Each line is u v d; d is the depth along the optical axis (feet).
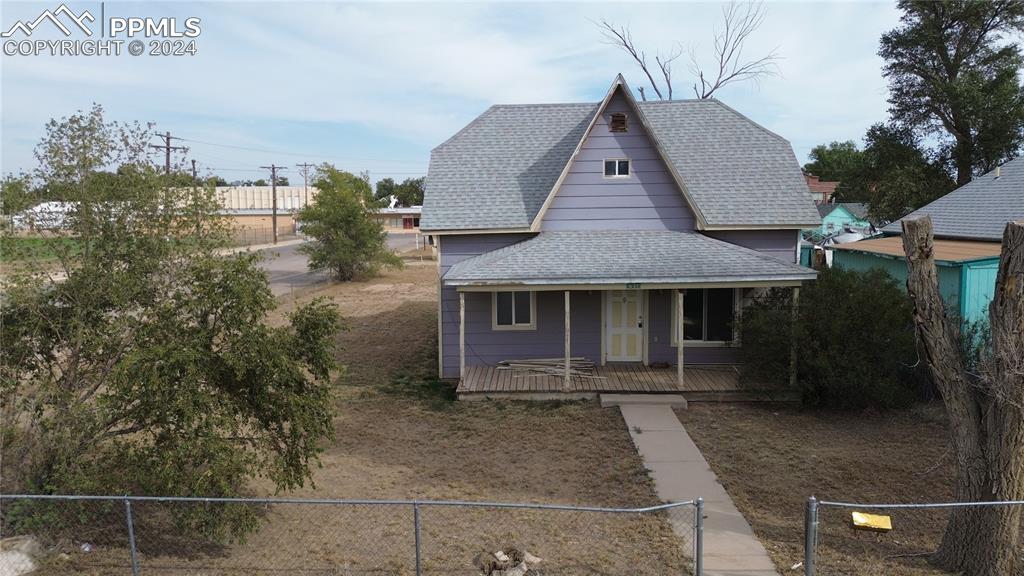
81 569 25.43
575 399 49.65
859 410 46.06
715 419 45.16
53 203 29.14
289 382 29.12
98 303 29.37
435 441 41.83
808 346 45.44
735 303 55.77
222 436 29.89
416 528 23.32
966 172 115.44
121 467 27.68
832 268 50.96
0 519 26.61
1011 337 23.11
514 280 48.88
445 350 56.95
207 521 25.57
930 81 114.21
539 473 36.22
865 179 123.44
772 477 34.99
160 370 26.12
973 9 111.96
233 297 27.78
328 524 29.99
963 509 24.91
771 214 55.47
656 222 56.59
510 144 62.59
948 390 25.14
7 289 27.78
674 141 62.44
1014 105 107.55
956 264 48.52
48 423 26.76
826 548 27.04
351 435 43.06
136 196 29.76
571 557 26.37
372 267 133.80
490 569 24.97
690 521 29.76
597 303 56.70
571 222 56.75
